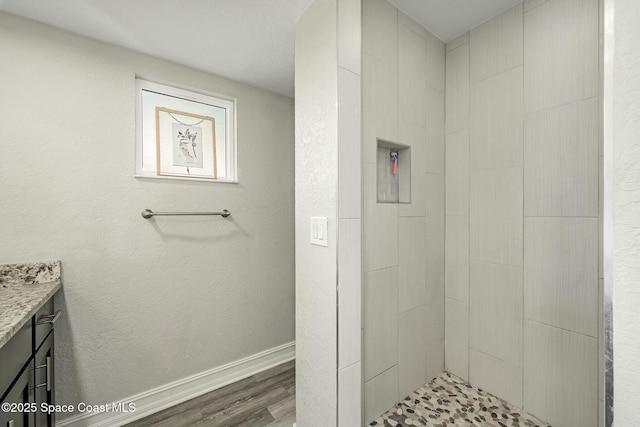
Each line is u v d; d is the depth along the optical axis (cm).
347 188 109
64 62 134
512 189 137
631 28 35
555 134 122
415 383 149
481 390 150
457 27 153
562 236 120
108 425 143
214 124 187
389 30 135
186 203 169
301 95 127
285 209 213
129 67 151
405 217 143
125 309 150
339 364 107
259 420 149
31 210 127
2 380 79
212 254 179
